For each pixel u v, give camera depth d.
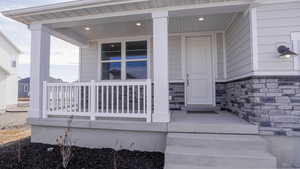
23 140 4.39
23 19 4.03
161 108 3.44
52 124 3.86
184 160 2.68
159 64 3.48
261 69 3.17
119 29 5.11
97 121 3.65
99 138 3.72
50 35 4.48
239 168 2.55
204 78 5.27
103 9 3.61
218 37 5.25
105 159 3.14
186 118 3.87
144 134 3.53
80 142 3.79
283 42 3.13
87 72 6.16
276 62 3.14
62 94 3.99
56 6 3.59
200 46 5.32
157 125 3.39
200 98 5.25
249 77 3.36
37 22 4.12
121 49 5.91
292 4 3.13
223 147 2.89
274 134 3.07
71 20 3.94
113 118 3.85
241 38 3.80
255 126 3.12
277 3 3.16
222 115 4.27
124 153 3.39
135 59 5.80
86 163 2.99
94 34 5.55
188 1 3.28
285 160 3.07
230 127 3.17
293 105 3.06
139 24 4.73
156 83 3.48
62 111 3.95
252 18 3.24
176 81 5.36
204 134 3.20
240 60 3.88
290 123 3.05
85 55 6.20
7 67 11.60
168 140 3.05
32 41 4.14
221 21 4.49
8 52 11.73
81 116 4.11
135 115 3.56
